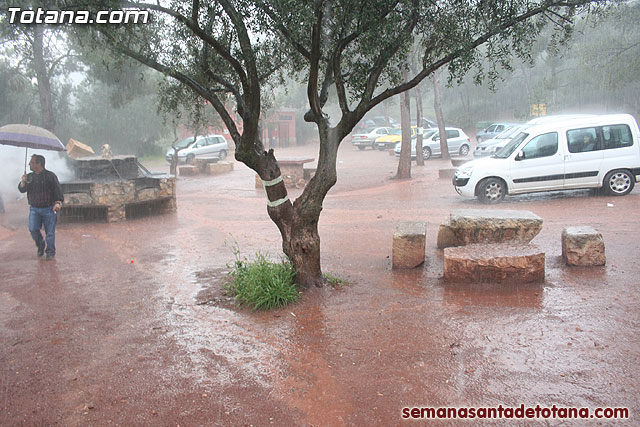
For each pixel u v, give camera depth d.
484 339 5.05
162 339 5.37
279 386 4.30
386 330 5.37
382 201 14.99
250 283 6.39
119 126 34.66
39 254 9.27
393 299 6.31
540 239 9.09
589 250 7.23
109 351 5.10
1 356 5.03
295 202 6.75
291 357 4.84
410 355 4.77
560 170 13.15
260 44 7.17
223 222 12.70
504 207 12.49
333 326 5.53
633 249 8.05
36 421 3.88
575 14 6.68
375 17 6.11
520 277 6.63
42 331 5.67
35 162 8.95
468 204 13.44
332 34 6.42
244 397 4.15
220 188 20.59
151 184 13.94
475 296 6.30
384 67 6.64
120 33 6.36
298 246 6.68
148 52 6.71
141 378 4.51
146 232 11.56
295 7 5.75
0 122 25.41
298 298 6.39
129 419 3.88
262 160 6.57
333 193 17.62
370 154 36.28
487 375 4.35
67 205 12.58
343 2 6.07
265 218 13.14
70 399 4.18
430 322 5.52
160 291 7.10
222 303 6.47
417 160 25.61
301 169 19.39
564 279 6.78
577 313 5.62
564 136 13.17
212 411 3.96
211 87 7.64
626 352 4.65
